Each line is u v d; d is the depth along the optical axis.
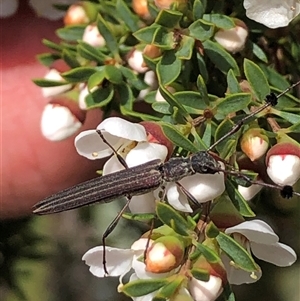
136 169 0.12
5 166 0.18
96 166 0.19
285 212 0.15
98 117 0.16
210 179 0.12
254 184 0.12
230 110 0.12
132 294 0.11
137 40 0.13
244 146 0.12
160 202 0.12
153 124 0.12
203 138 0.12
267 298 0.20
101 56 0.13
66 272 0.22
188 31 0.12
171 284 0.11
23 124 0.19
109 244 0.20
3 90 0.19
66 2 0.15
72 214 0.22
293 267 0.20
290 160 0.12
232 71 0.12
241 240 0.12
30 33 0.19
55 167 0.19
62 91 0.14
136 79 0.13
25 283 0.20
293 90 0.13
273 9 0.12
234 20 0.13
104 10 0.14
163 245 0.11
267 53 0.13
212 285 0.11
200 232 0.12
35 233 0.18
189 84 0.13
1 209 0.18
